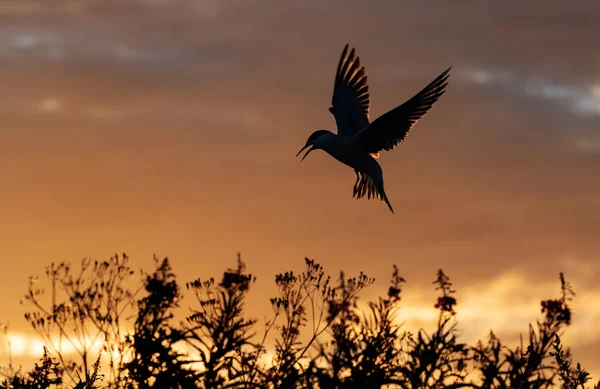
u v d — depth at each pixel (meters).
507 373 12.83
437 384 13.05
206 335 13.35
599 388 14.52
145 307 13.84
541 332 13.12
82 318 13.88
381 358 13.20
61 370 14.27
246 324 13.42
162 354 13.38
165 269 13.96
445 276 13.32
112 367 13.74
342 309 13.48
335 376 13.03
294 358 13.56
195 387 13.19
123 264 14.12
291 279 13.88
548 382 12.89
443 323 13.16
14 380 14.15
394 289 13.40
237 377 13.36
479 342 13.18
